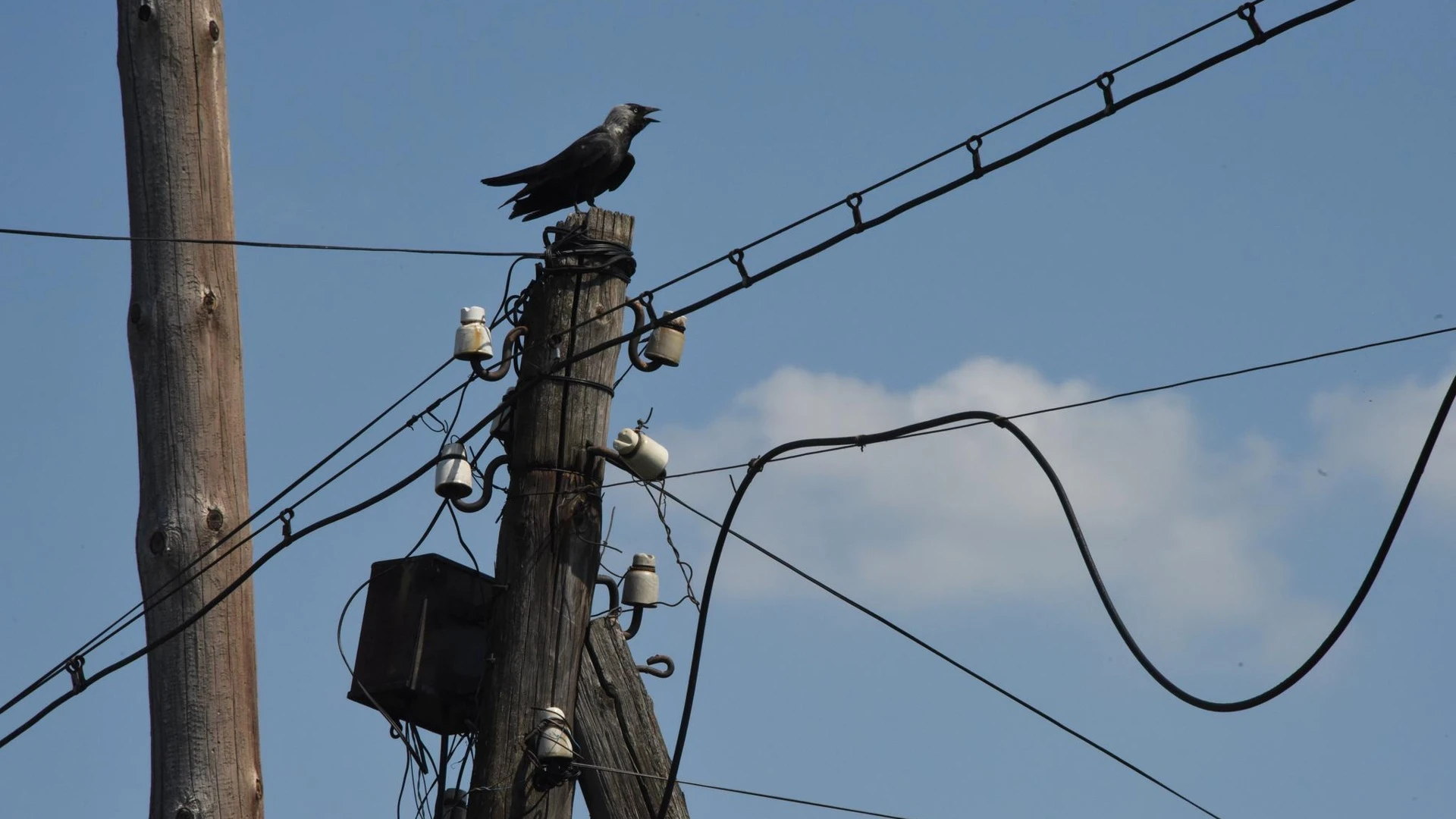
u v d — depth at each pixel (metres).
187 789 10.92
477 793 11.34
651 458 11.97
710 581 11.48
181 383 11.57
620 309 12.29
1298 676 8.70
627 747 12.70
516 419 12.13
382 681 12.26
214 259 11.88
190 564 11.27
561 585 11.71
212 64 12.24
